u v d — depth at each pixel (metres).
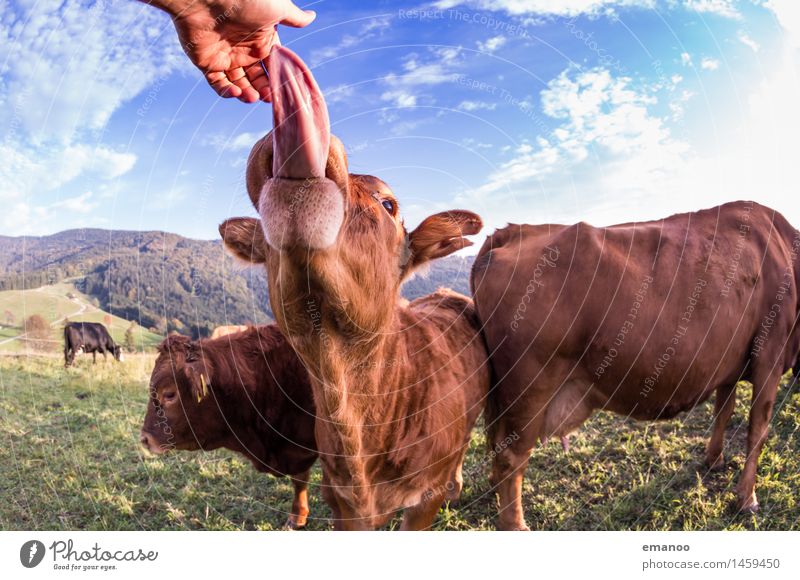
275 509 5.09
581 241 3.98
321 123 1.70
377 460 2.91
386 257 2.34
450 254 2.94
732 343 4.41
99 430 6.77
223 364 4.30
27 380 9.56
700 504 4.57
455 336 3.88
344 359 2.36
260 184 2.01
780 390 6.36
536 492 5.05
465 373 3.66
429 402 3.12
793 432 5.54
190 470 5.85
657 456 5.43
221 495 5.38
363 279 2.15
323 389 2.46
